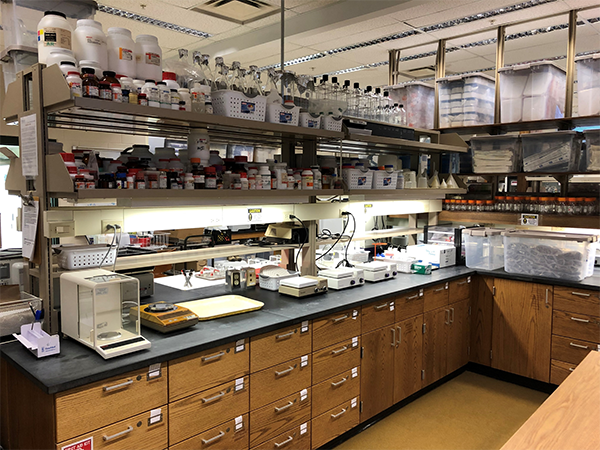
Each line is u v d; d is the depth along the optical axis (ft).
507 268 12.29
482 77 13.44
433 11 13.20
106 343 6.03
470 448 9.20
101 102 5.90
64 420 5.26
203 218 8.47
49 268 6.69
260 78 8.90
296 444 8.15
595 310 10.68
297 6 13.82
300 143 10.65
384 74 21.70
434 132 13.10
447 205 14.16
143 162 7.12
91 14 8.09
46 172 6.40
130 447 5.87
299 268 10.85
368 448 9.15
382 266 11.05
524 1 12.32
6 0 7.45
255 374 7.34
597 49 16.97
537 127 13.21
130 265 7.89
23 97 6.75
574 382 5.62
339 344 8.82
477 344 12.73
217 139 9.93
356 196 11.16
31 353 6.10
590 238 11.02
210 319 7.61
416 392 11.18
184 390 6.40
